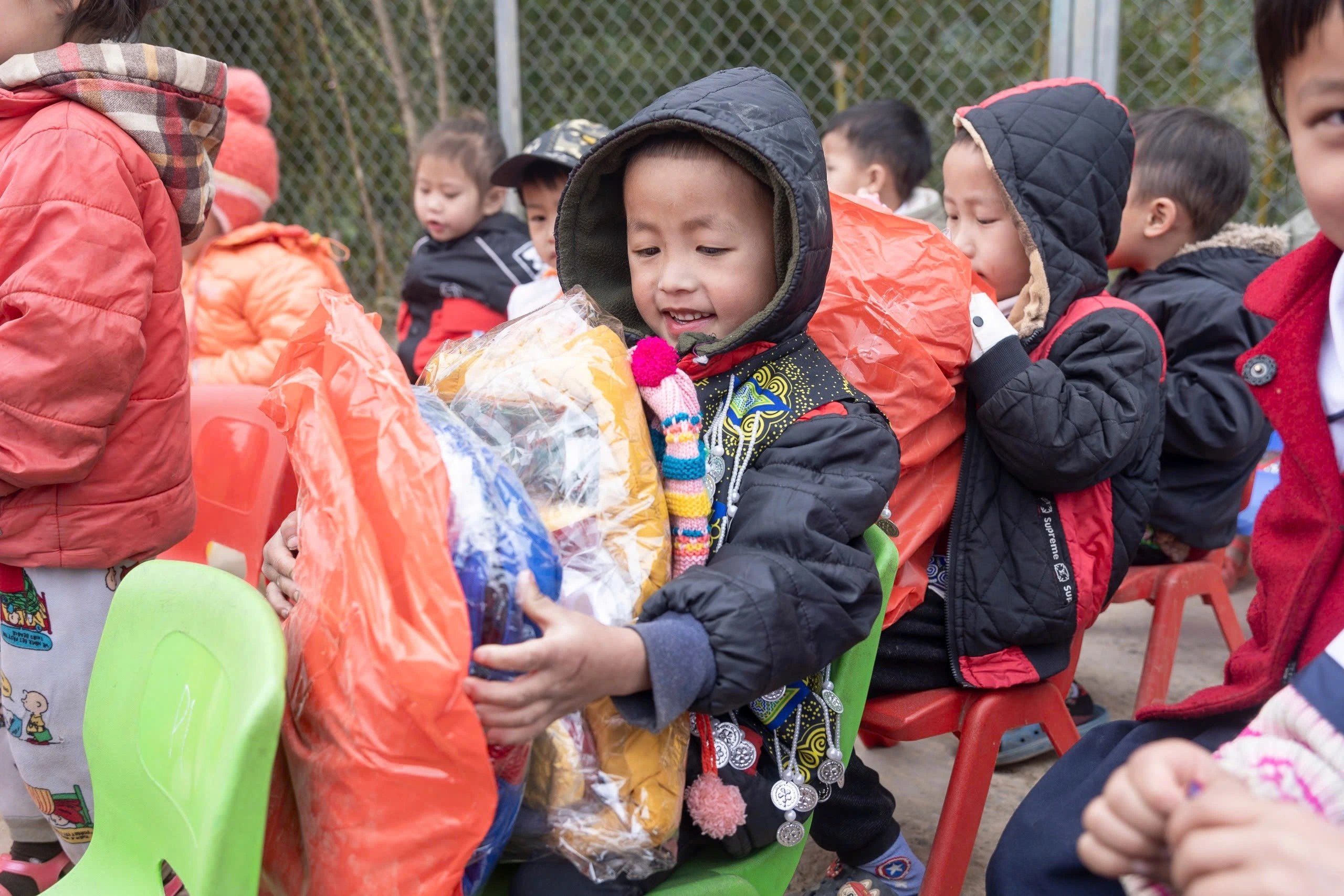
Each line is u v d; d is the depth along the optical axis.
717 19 4.42
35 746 1.61
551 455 1.10
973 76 4.07
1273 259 2.59
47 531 1.52
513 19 4.00
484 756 0.90
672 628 1.03
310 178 5.92
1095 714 2.42
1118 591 2.21
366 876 0.92
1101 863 0.78
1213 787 0.74
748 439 1.25
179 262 1.64
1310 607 1.06
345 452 1.00
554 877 1.13
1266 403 1.10
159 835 1.10
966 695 1.68
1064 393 1.64
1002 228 1.85
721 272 1.30
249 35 5.86
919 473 1.68
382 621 0.91
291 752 0.99
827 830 1.63
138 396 1.57
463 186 3.58
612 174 1.43
